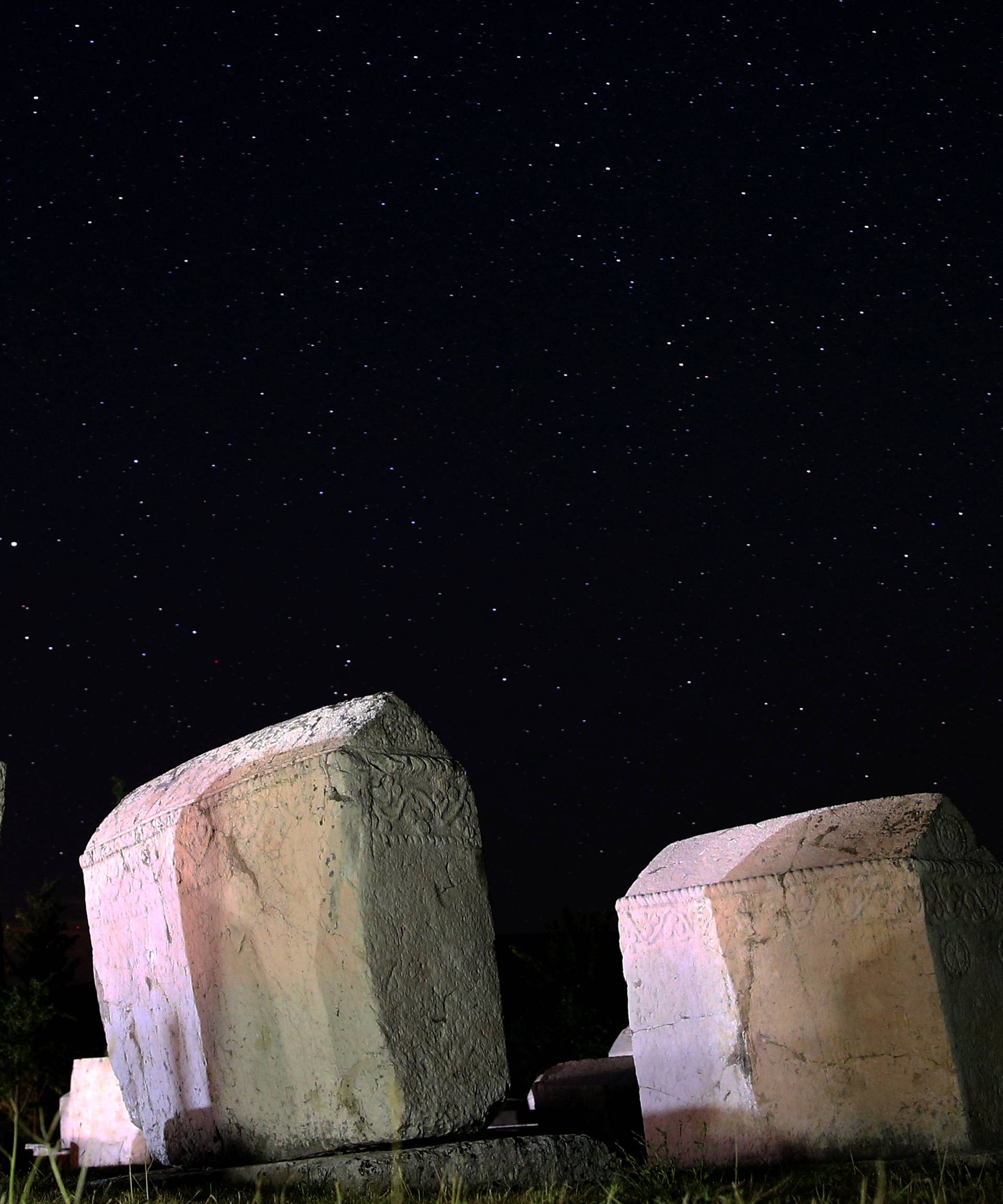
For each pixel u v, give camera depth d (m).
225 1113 3.62
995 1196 2.94
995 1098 3.86
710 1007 4.16
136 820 4.02
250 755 3.73
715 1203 2.91
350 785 3.36
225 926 3.62
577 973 10.81
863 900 3.96
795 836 4.21
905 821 4.07
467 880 3.51
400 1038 3.26
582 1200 2.99
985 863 4.10
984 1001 3.94
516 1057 10.60
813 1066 3.95
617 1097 5.28
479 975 3.45
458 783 3.57
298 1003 3.41
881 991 3.89
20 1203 2.52
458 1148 3.28
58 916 14.60
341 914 3.31
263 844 3.52
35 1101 11.85
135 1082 4.06
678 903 4.27
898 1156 3.78
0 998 13.20
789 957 4.04
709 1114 4.11
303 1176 3.17
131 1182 3.29
